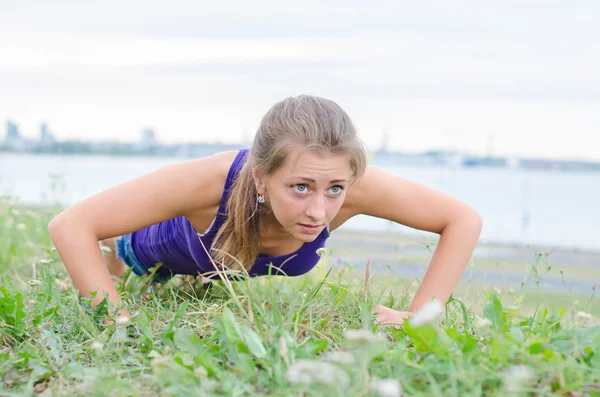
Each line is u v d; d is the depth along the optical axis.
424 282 2.34
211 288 2.66
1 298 1.93
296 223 1.92
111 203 2.19
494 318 1.72
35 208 4.73
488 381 1.43
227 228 2.25
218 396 1.42
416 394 1.35
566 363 1.46
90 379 1.52
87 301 2.08
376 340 1.50
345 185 1.91
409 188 2.37
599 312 3.68
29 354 1.69
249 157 2.09
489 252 5.31
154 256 2.73
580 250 8.27
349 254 4.47
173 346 1.70
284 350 1.47
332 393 1.28
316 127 1.83
